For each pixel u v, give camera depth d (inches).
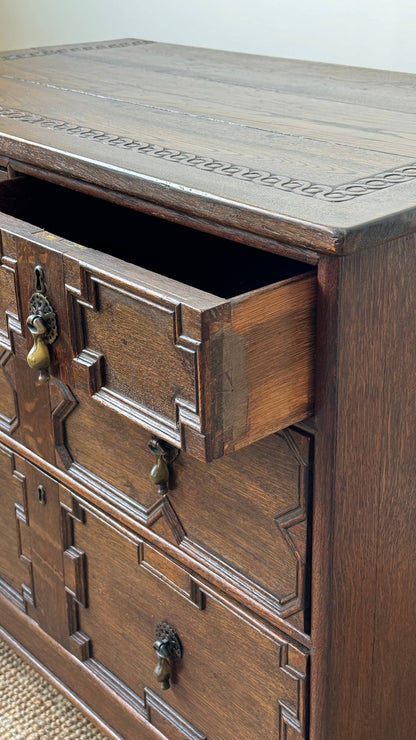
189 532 35.2
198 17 60.8
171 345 25.4
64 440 40.8
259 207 26.3
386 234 25.5
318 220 25.0
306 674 32.0
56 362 30.8
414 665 36.5
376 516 31.3
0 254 31.5
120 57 55.9
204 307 23.9
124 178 30.7
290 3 54.7
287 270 39.2
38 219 39.6
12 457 45.0
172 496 35.4
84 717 47.0
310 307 26.5
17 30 76.9
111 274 26.5
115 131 36.5
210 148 33.5
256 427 26.6
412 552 33.9
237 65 52.5
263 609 32.7
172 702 39.7
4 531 48.8
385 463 30.7
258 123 37.7
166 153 32.9
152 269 42.3
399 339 28.9
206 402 24.9
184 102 42.2
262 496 31.2
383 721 35.9
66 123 38.1
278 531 31.1
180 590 36.4
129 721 42.3
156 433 27.2
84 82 47.8
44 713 47.4
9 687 49.3
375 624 33.3
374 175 29.7
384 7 50.0
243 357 25.3
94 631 43.5
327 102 41.8
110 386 28.9
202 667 36.9
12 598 49.8
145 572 38.2
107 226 41.7
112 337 27.9
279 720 33.7
